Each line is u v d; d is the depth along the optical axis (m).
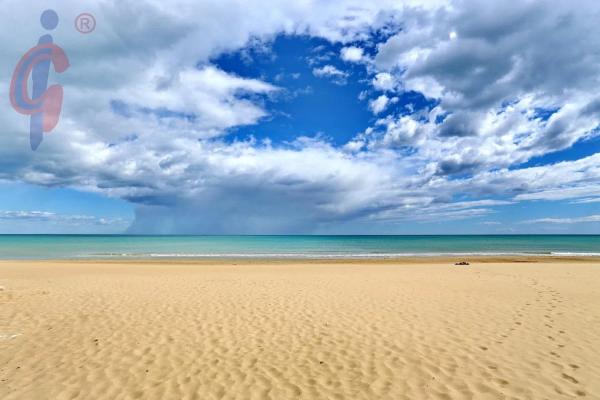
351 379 4.73
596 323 6.96
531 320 7.22
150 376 4.79
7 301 8.68
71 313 7.68
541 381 4.57
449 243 68.88
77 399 4.19
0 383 4.55
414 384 4.57
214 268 19.14
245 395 4.30
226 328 6.82
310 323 7.16
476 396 4.23
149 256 32.00
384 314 7.82
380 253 36.88
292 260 27.27
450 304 8.73
